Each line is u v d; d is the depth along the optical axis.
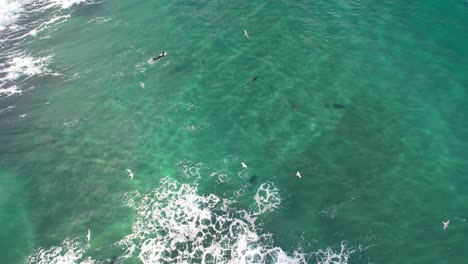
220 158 23.61
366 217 20.39
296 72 28.20
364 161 22.89
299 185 21.98
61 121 26.28
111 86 28.34
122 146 24.59
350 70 28.14
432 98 26.14
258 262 18.88
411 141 23.77
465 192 21.22
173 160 23.67
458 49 29.30
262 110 25.94
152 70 29.20
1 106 27.47
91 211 21.45
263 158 23.42
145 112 26.45
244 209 21.05
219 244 19.64
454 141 23.69
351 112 25.50
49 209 21.61
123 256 19.42
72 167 23.56
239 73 28.41
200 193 21.94
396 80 27.33
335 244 19.42
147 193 22.11
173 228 20.41
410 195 21.19
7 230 20.69
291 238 19.73
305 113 25.56
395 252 18.95
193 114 26.08
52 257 19.56
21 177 23.20
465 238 19.28
